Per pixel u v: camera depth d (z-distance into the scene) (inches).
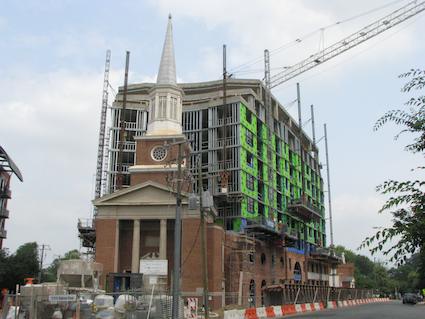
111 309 1103.0
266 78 3873.0
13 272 2603.3
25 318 1046.4
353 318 1517.0
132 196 2009.1
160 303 1177.4
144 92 3735.2
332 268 4682.6
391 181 270.2
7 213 3026.6
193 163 3038.9
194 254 1939.0
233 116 2987.2
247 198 2893.7
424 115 284.0
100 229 1996.8
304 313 2043.6
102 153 4121.6
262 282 2696.9
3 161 2837.1
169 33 2365.9
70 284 1674.5
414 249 250.4
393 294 5816.9
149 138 2156.7
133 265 1937.7
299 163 4178.2
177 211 1158.3
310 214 3924.7
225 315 1430.9
